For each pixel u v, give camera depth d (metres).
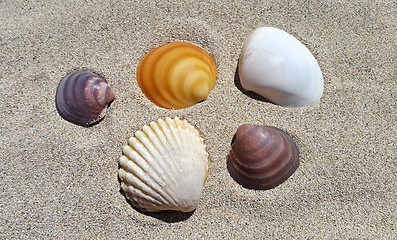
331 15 0.17
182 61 0.15
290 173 0.15
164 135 0.15
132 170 0.14
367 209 0.15
